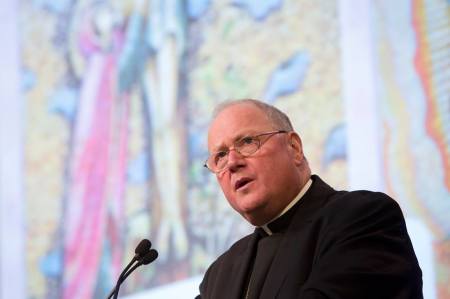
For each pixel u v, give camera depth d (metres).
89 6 15.98
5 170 16.38
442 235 11.29
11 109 16.58
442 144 11.50
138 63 15.09
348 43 12.58
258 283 8.11
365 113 12.25
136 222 14.45
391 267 7.04
